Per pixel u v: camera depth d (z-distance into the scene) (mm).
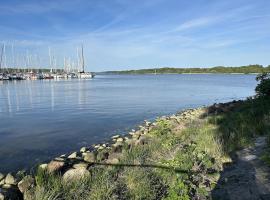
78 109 28219
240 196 5730
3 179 8297
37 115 24438
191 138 10891
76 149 13297
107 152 10867
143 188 6449
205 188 6281
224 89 61688
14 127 18859
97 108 28953
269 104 16188
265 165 6988
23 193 6914
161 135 11773
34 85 75500
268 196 5527
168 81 113250
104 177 7227
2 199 6461
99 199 6133
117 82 102125
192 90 58594
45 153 12594
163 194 6277
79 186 6844
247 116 13406
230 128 11492
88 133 16859
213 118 15930
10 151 12883
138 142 11719
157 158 8781
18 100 37875
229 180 6512
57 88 63594
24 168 10523
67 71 125500
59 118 22641
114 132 17172
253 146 8609
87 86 72938
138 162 8336
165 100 37719
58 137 15797
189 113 22422
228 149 8555
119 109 28203
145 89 61812
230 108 21047
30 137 15797
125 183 6922
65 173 7703
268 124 10711
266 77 20031
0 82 91812
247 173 6703
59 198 6305
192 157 7730
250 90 58562
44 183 7090
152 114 24969
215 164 7496
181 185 5910
